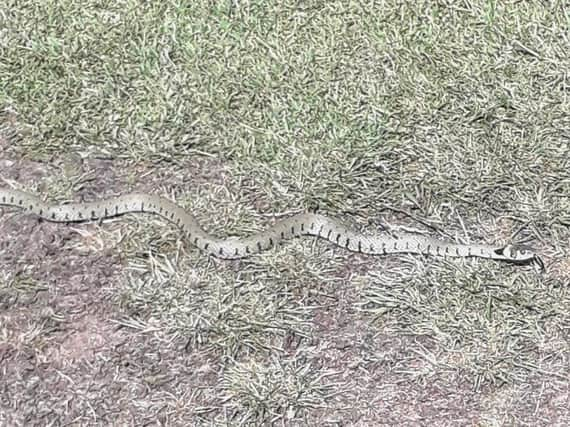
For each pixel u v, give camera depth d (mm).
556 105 1617
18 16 1815
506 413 1187
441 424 1175
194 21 1803
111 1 1853
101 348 1255
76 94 1651
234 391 1201
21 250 1384
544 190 1465
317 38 1761
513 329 1268
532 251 1373
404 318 1287
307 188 1466
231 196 1465
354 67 1701
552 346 1257
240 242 1370
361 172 1500
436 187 1474
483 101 1617
